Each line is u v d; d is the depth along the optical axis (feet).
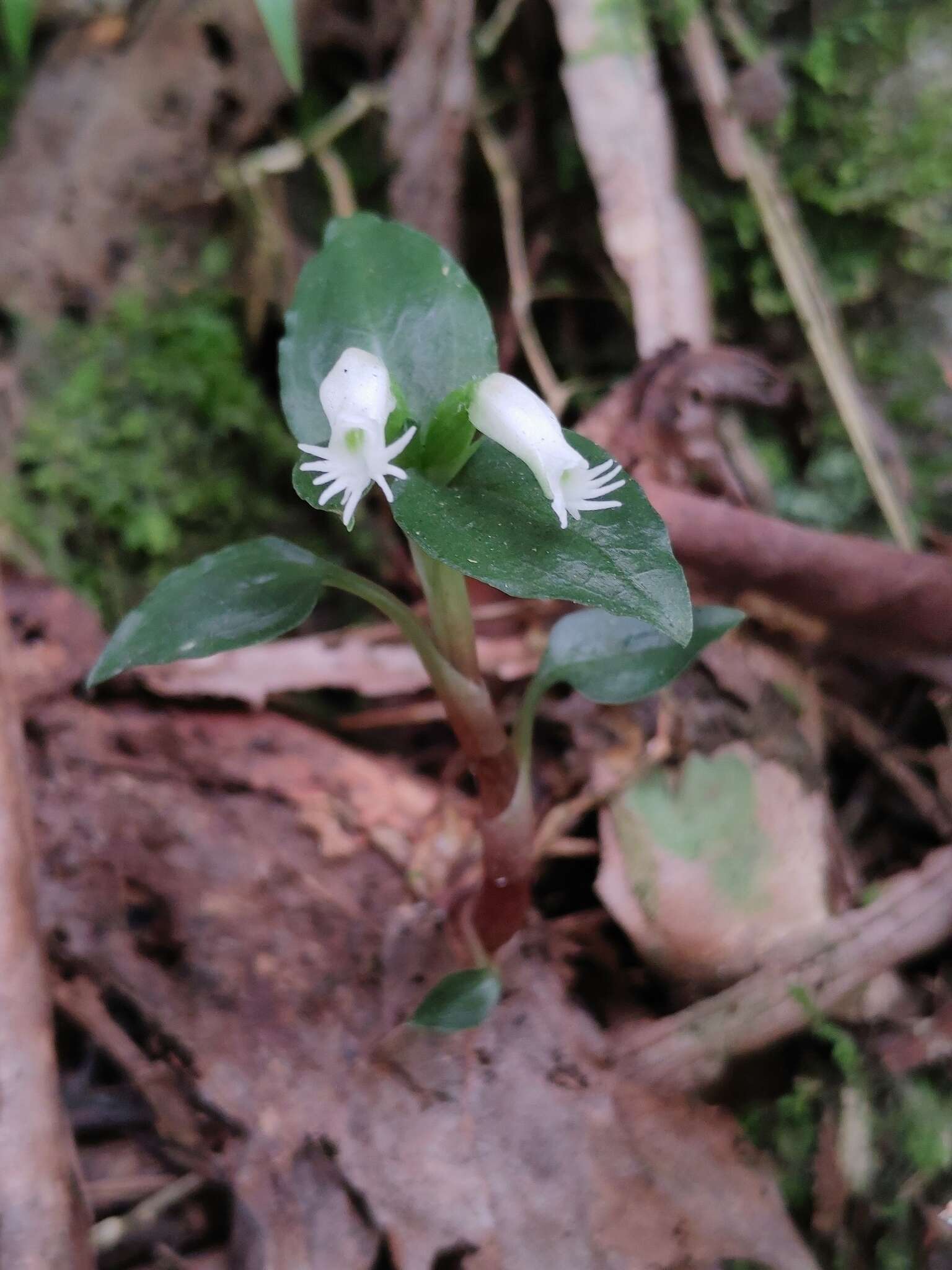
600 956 0.37
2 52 0.51
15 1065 0.29
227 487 0.50
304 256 0.52
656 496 0.40
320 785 0.40
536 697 0.31
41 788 0.37
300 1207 0.30
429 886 0.37
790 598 0.40
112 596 0.48
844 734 0.40
